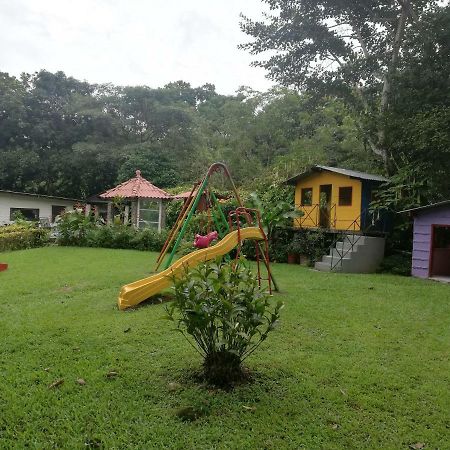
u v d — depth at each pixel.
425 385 3.69
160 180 27.11
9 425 2.93
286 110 30.31
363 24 16.09
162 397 3.36
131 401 3.28
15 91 29.30
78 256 12.10
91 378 3.66
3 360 4.04
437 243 11.42
